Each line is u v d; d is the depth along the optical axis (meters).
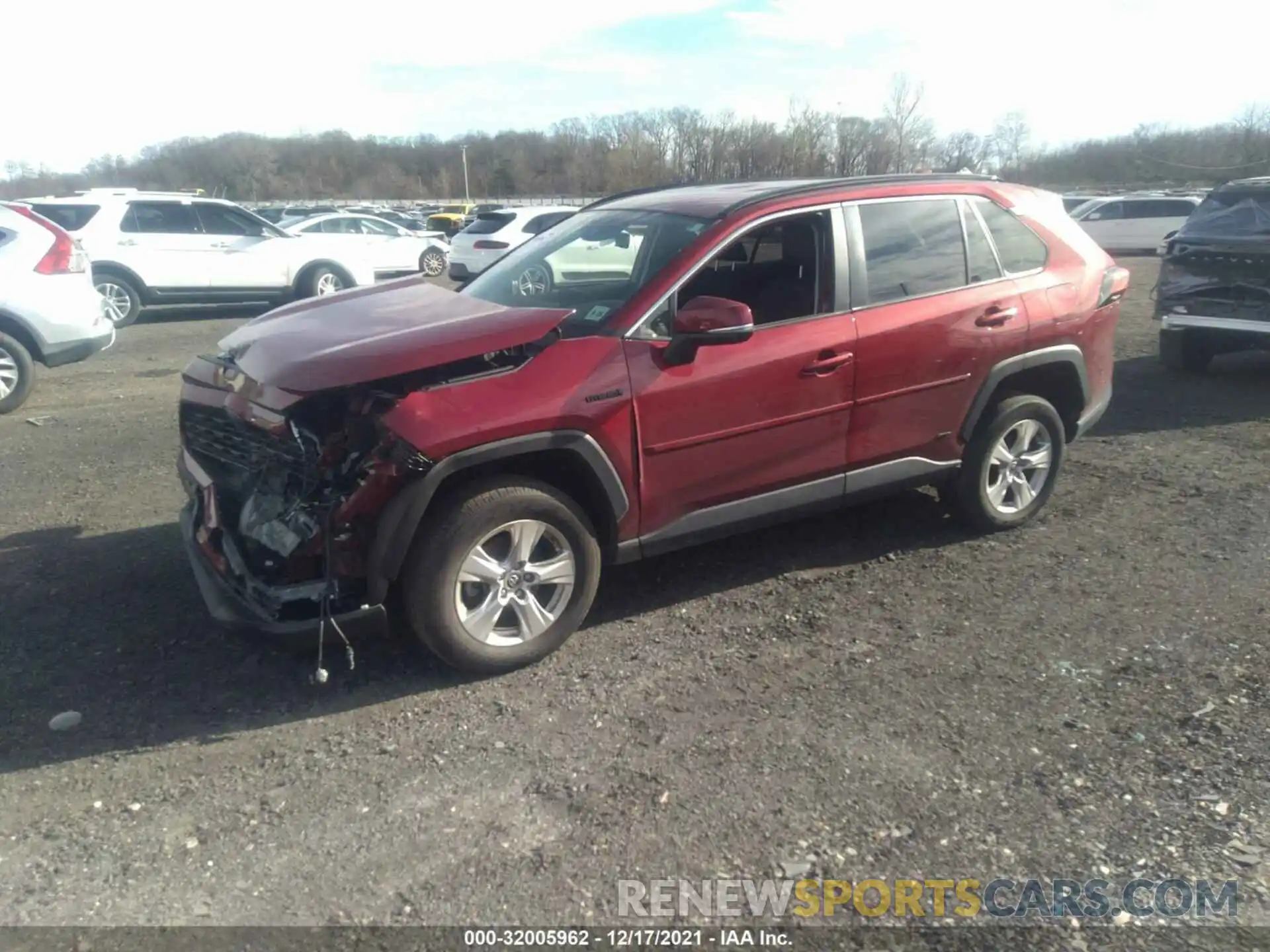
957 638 4.19
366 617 3.62
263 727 3.60
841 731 3.51
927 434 4.80
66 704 3.74
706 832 2.99
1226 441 7.06
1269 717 3.56
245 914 2.69
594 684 3.86
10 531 5.50
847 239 4.51
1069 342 5.16
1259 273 8.46
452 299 4.43
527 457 3.85
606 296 4.25
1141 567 4.88
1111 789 3.18
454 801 3.15
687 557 5.06
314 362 3.59
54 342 8.65
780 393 4.27
